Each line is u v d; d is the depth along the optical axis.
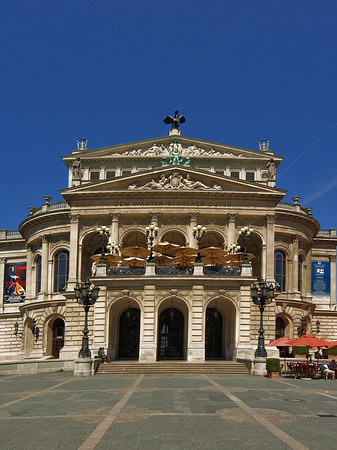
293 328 69.38
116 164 77.44
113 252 60.88
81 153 77.56
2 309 82.56
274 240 67.75
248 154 77.81
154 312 49.47
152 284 49.97
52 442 16.62
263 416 21.20
